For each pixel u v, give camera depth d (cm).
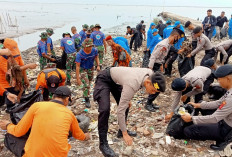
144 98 556
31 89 600
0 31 1734
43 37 658
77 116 427
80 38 875
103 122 311
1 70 392
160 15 3691
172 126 379
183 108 370
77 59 468
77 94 585
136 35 1080
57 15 3600
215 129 342
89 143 372
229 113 305
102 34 766
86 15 3794
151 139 385
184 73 594
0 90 370
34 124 231
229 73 288
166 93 588
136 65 849
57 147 230
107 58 979
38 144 228
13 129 255
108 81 317
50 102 244
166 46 501
